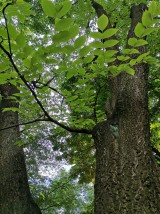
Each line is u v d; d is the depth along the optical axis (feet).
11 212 14.56
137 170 9.74
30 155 34.71
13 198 15.19
